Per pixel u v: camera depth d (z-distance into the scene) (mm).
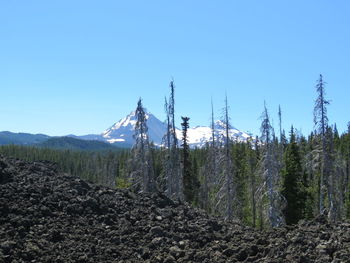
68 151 127250
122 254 15242
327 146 34875
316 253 13016
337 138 59875
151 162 38750
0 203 16938
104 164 94688
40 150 122375
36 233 15656
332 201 34719
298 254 13148
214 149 46312
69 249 15039
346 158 54594
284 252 13562
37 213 17016
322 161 35000
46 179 21141
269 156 33281
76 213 18078
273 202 32688
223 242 16312
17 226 15797
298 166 38625
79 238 16000
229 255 14844
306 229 15250
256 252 14562
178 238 16797
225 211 36281
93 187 22016
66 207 18172
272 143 34688
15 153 112438
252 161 43625
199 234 17234
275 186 33406
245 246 14867
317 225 16094
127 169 49250
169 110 39625
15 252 13883
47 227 16297
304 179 41188
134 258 15148
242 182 45625
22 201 17750
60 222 16969
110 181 78875
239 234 17344
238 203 41750
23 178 20375
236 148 49375
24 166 22562
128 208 19844
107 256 15008
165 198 22453
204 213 21891
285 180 36906
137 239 16594
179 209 21078
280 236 15523
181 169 43531
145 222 18266
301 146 52781
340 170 49062
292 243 13945
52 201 18516
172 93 39594
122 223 17891
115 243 16125
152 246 16078
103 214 18609
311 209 41156
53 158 114062
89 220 17719
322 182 35094
